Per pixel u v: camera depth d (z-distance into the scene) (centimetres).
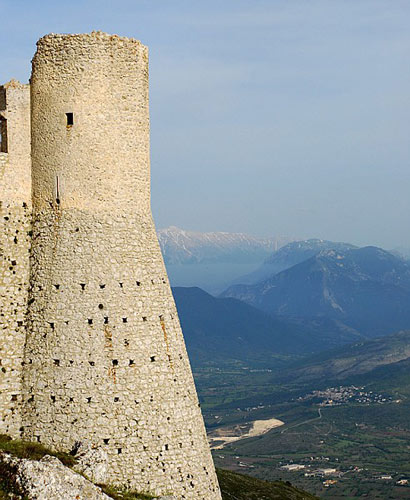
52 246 4566
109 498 4038
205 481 4575
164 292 4709
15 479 3947
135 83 4697
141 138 4722
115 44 4644
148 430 4412
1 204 4612
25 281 4625
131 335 4497
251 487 9650
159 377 4522
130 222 4641
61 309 4475
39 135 4653
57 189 4588
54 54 4612
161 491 4366
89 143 4569
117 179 4616
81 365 4397
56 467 4022
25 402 4462
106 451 4312
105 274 4519
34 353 4497
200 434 4659
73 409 4350
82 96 4569
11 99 4669
